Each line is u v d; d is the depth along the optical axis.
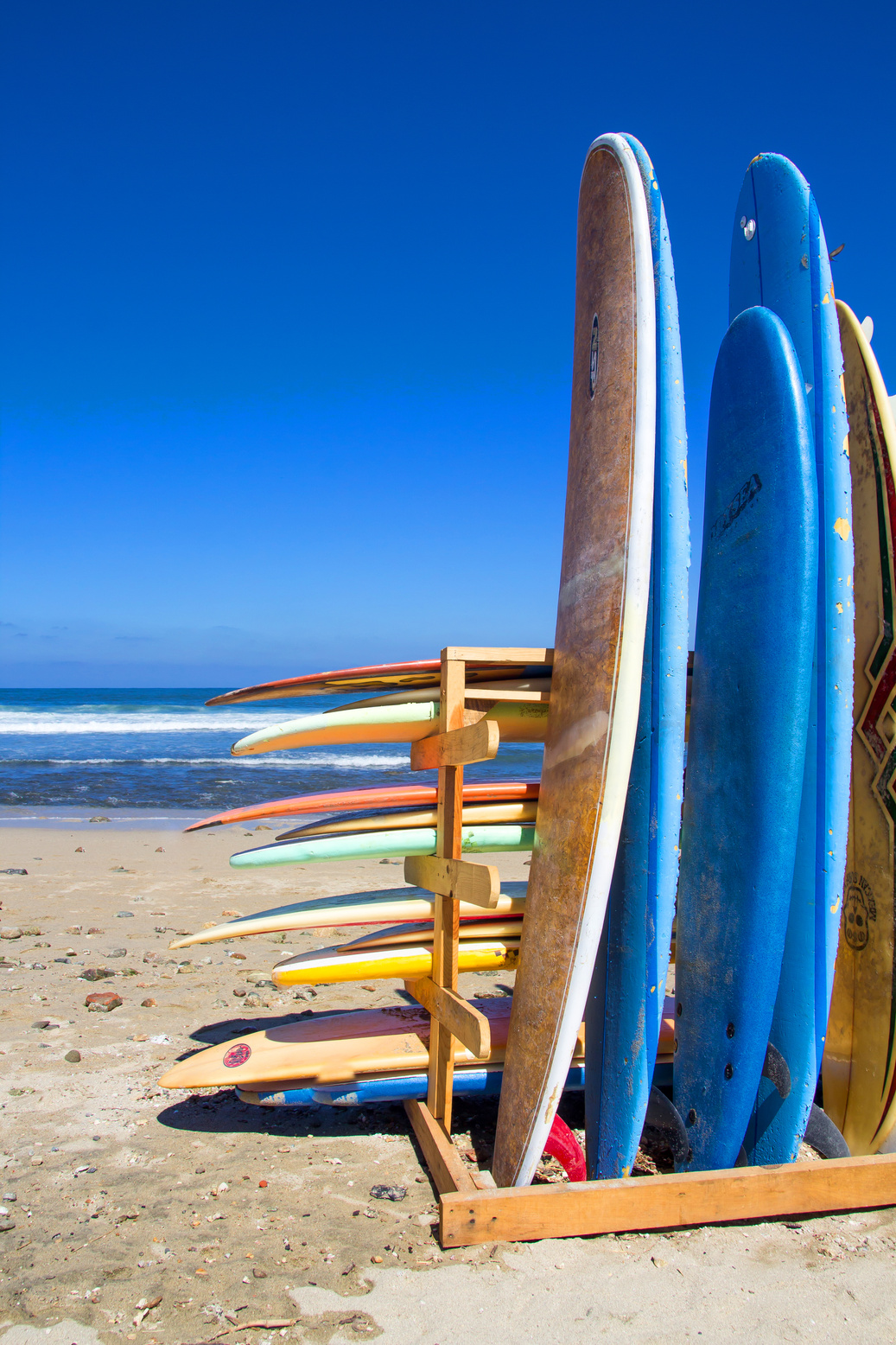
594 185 2.50
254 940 5.47
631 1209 2.12
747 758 2.25
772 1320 1.83
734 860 2.27
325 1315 1.84
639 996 2.25
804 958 2.25
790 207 2.43
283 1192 2.38
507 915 2.66
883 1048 2.42
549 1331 1.79
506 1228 2.09
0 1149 2.65
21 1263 2.04
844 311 2.64
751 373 2.36
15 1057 3.39
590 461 2.37
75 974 4.54
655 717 2.26
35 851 8.75
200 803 12.77
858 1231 2.16
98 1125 2.83
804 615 2.13
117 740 24.66
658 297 2.29
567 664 2.36
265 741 2.75
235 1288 1.93
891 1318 1.84
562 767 2.31
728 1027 2.24
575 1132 2.92
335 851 2.62
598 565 2.22
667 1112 2.49
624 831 2.35
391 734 2.72
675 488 2.29
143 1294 1.91
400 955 2.67
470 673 2.62
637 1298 1.89
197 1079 2.65
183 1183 2.43
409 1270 2.00
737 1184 2.15
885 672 2.48
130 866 7.95
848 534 2.24
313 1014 3.95
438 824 2.66
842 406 2.28
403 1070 2.72
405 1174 2.50
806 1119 2.26
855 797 2.58
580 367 2.55
